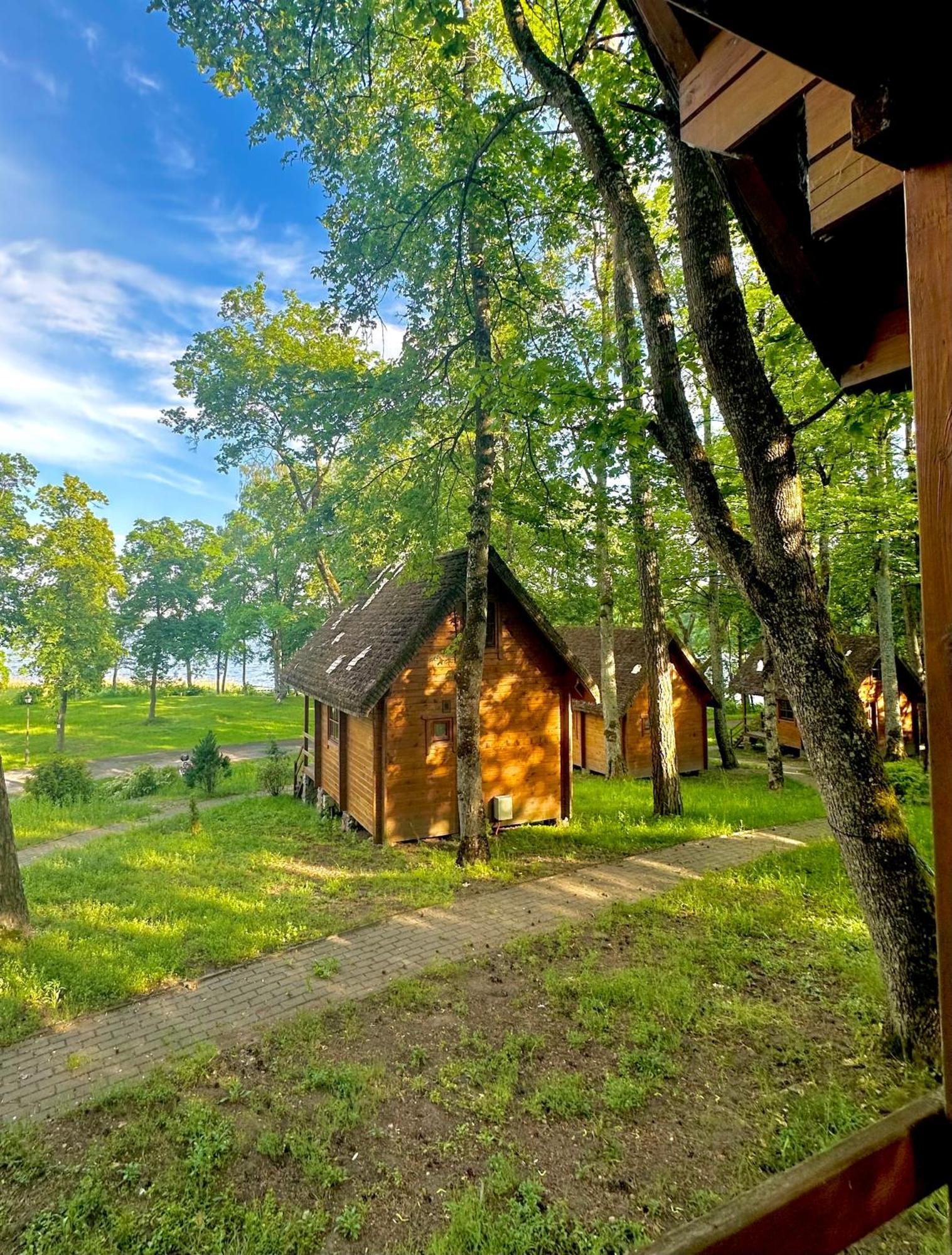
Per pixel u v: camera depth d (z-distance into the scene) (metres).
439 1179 3.53
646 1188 3.39
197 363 22.36
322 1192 3.45
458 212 8.16
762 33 1.22
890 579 16.89
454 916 7.37
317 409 9.90
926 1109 1.57
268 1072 4.52
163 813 14.57
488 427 9.48
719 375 4.81
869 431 7.80
